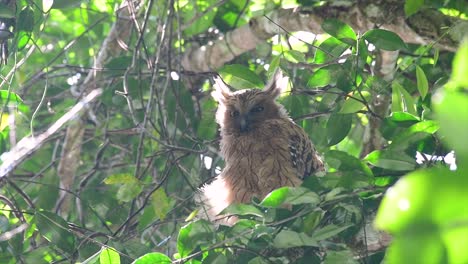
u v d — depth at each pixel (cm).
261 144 1270
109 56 1520
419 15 1084
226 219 1114
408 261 333
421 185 327
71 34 1667
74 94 1410
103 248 909
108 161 1453
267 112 1332
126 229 1144
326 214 902
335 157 844
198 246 883
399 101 998
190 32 1466
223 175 1268
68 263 1082
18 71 1254
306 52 1391
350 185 846
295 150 1266
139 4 1385
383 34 972
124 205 1243
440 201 325
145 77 1360
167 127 1309
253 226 866
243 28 1398
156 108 1322
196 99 1473
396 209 334
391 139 922
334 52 1052
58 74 1495
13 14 1111
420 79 956
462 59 340
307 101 1298
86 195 1251
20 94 1377
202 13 1402
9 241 1086
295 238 820
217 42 1445
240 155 1273
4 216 1051
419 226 330
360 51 991
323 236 830
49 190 1223
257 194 1242
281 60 1180
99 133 1380
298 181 1255
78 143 1344
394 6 1112
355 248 898
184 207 1263
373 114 1010
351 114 1066
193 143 1311
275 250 909
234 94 1382
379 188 860
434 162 855
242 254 877
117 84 1345
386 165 836
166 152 1198
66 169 1334
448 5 1051
